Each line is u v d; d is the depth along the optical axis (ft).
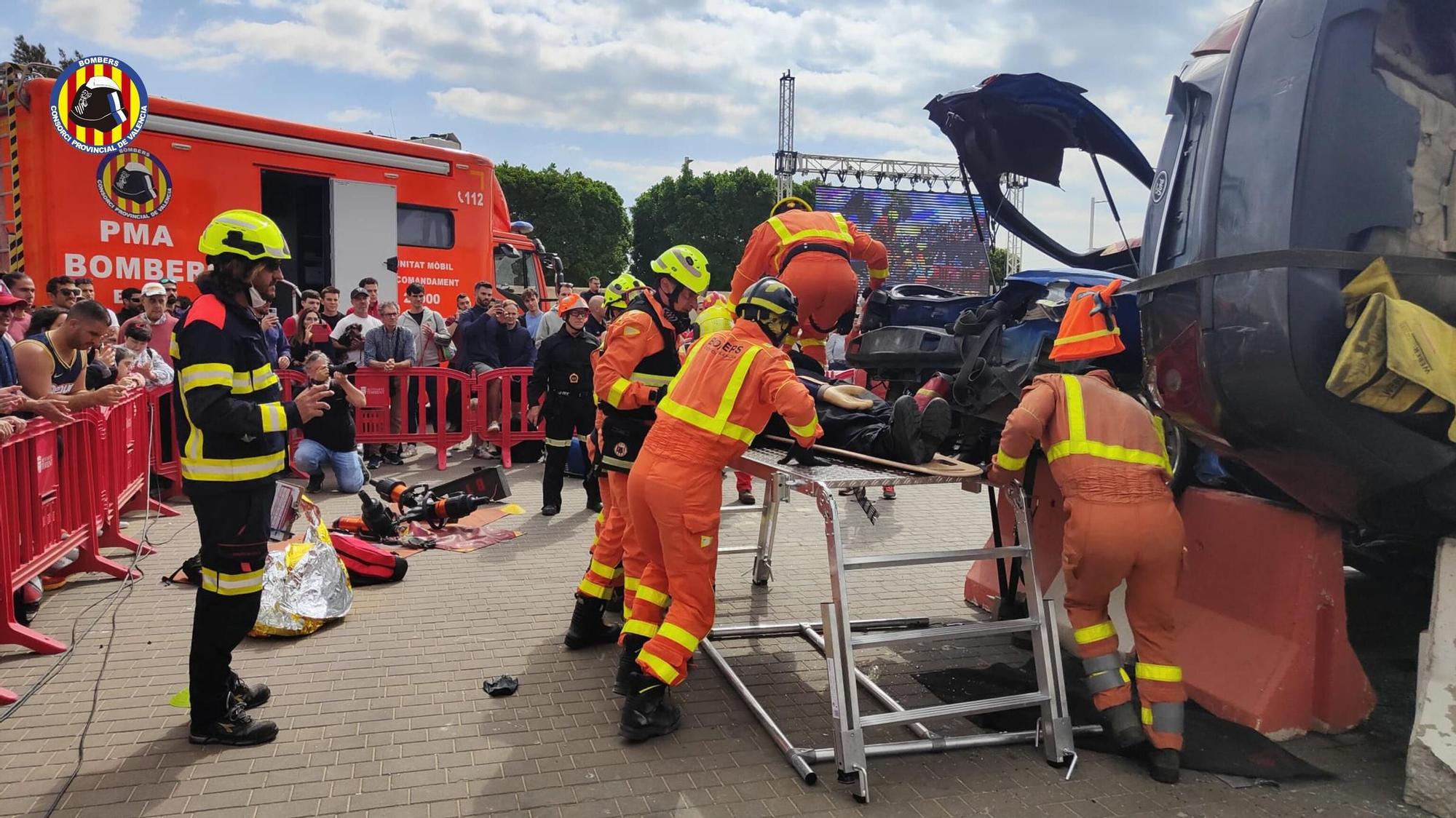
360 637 15.96
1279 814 10.69
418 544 21.89
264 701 13.16
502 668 14.66
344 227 38.70
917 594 19.10
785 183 109.29
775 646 16.15
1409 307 10.64
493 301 35.68
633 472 12.44
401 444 33.96
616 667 14.80
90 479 18.44
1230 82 12.05
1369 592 18.29
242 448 11.48
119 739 11.99
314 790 10.77
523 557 21.35
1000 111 19.47
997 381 21.26
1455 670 10.67
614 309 24.48
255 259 11.28
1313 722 12.83
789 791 11.01
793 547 22.93
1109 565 11.56
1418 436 11.11
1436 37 10.98
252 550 11.67
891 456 13.33
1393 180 11.02
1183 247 12.63
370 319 33.27
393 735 12.24
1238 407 11.93
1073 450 11.89
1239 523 13.64
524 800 10.64
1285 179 11.17
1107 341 12.30
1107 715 11.96
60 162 31.89
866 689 14.25
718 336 12.45
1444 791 10.59
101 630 16.02
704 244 191.31
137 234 33.32
